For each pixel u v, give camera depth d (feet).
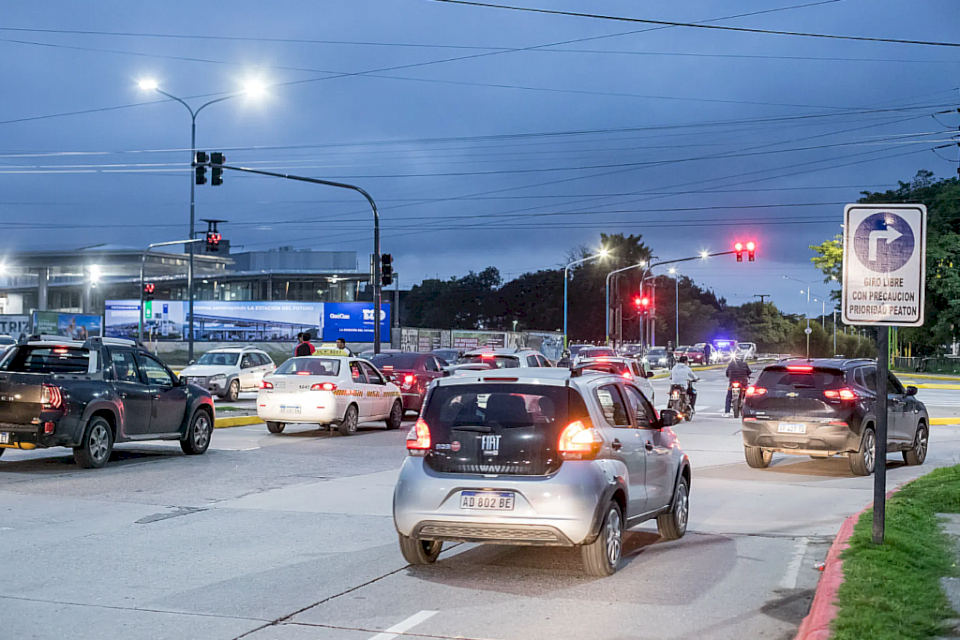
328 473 46.50
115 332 244.22
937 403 111.04
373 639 19.83
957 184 193.47
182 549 28.81
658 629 20.58
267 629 20.54
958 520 32.35
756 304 517.14
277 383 65.62
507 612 21.94
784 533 32.24
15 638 19.79
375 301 100.63
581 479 24.34
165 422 51.19
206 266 329.52
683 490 31.63
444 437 25.57
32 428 43.70
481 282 426.51
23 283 334.65
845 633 18.34
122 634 20.13
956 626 19.39
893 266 25.62
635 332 379.76
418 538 25.35
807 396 48.19
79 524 32.68
